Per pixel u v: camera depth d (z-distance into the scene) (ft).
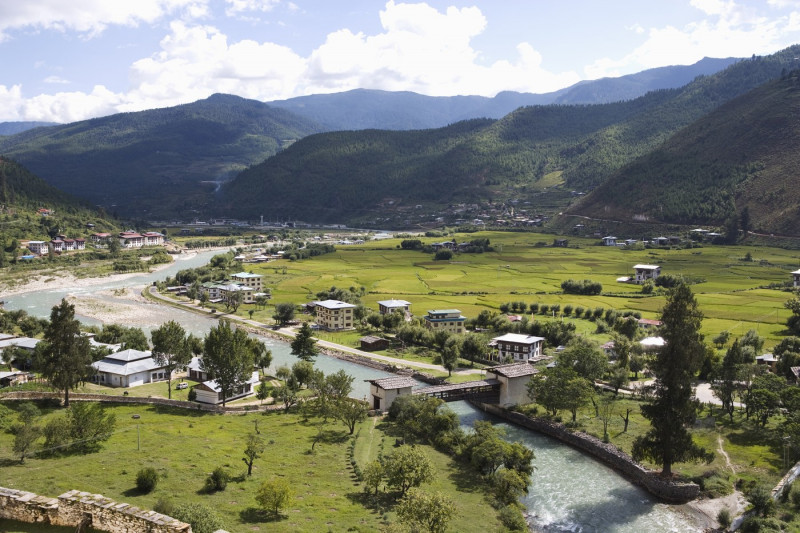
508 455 365.61
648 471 369.50
